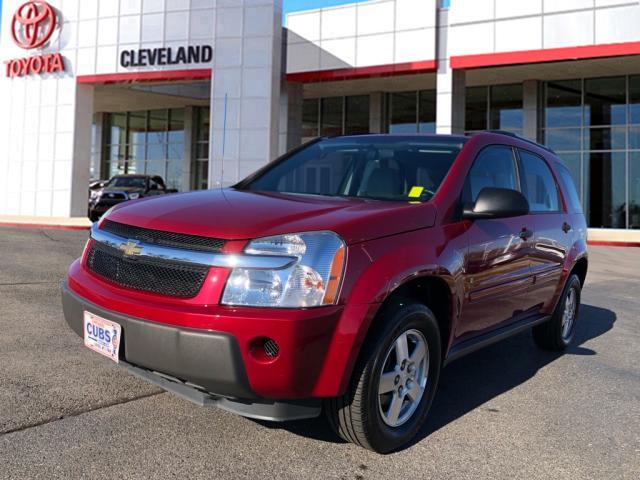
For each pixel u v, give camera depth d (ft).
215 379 8.98
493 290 13.07
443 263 11.02
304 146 15.80
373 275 9.62
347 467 9.84
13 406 11.55
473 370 16.10
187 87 94.48
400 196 12.53
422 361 11.10
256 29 69.77
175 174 106.73
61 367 14.05
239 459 9.90
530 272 14.85
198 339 8.93
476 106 81.41
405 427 10.73
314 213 10.30
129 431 10.77
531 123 76.38
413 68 67.36
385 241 10.19
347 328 9.22
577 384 14.99
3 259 30.96
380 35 69.15
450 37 65.62
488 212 11.73
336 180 13.84
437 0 66.18
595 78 74.33
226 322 8.89
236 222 9.82
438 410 12.86
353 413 9.73
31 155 78.69
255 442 10.59
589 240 59.26
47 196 77.46
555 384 14.97
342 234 9.63
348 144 14.93
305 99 91.81
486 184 13.74
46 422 10.93
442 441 11.16
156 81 74.43
